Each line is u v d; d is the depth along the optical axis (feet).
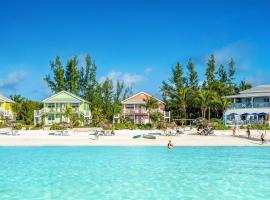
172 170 82.07
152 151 115.34
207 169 83.56
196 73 328.29
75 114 260.01
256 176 75.15
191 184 67.51
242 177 74.18
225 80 333.01
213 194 59.82
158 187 65.00
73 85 324.60
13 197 58.34
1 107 286.05
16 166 88.69
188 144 131.23
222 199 56.65
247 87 337.52
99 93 334.44
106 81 342.44
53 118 272.31
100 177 74.13
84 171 81.30
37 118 270.67
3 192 61.62
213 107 286.25
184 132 180.45
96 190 62.80
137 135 156.04
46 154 110.01
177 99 307.58
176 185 66.59
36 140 146.00
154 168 84.94
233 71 332.60
